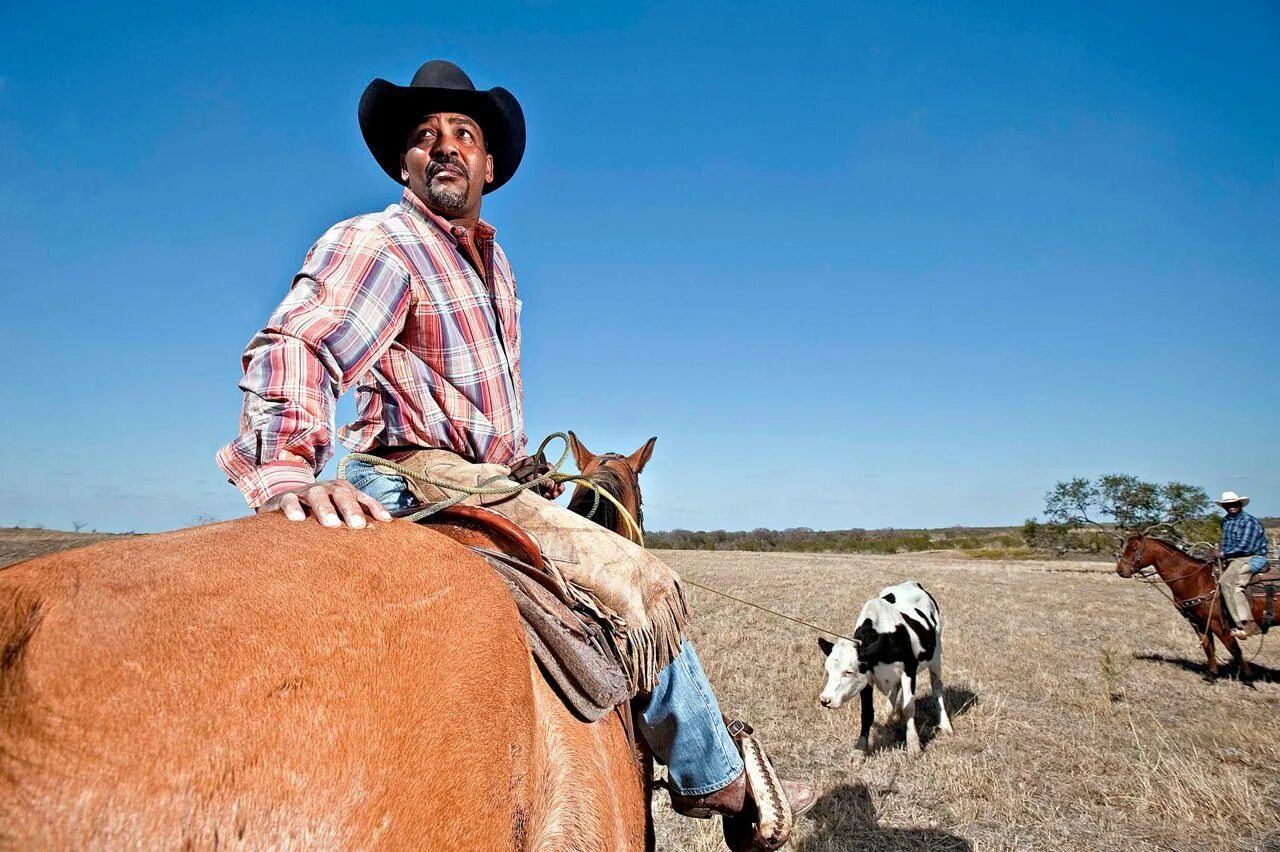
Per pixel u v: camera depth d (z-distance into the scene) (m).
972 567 37.47
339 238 2.24
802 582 26.62
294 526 1.56
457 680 1.43
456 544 1.79
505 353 2.60
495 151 3.20
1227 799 6.83
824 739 8.98
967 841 6.29
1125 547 13.64
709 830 6.22
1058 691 11.05
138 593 1.18
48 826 0.95
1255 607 11.84
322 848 1.12
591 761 2.01
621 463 3.95
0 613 1.09
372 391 2.44
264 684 1.16
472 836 1.35
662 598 2.45
